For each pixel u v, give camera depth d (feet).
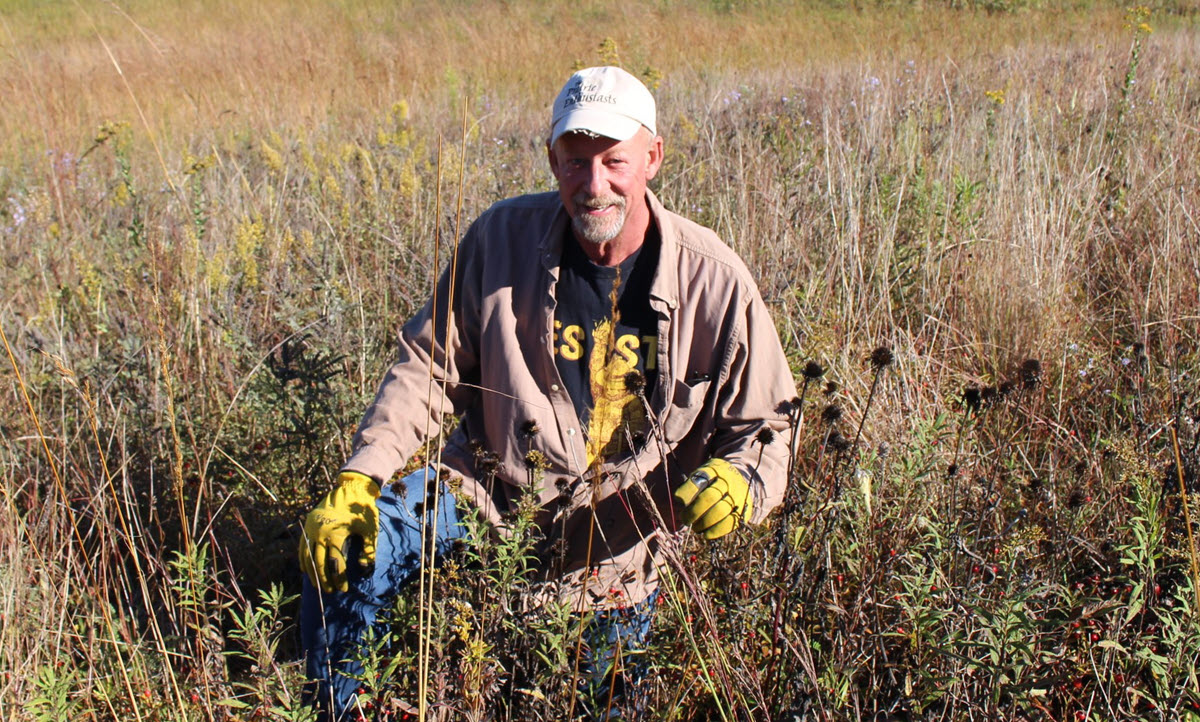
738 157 18.34
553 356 8.37
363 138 23.86
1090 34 47.93
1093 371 12.71
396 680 7.98
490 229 8.54
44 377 12.44
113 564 9.77
